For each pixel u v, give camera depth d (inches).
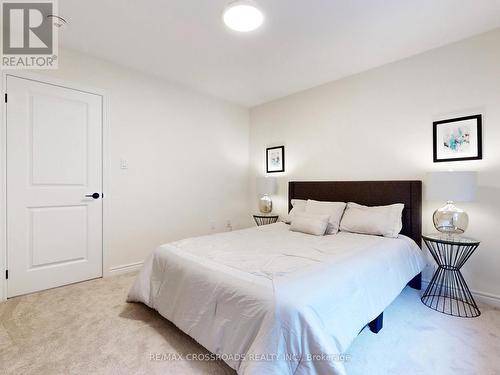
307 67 113.2
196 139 142.5
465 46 90.6
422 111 100.5
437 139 96.5
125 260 115.1
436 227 90.2
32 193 92.1
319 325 46.1
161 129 127.0
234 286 54.0
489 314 79.3
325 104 131.8
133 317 76.0
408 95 104.0
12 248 88.4
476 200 88.2
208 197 149.1
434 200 94.2
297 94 144.4
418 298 90.5
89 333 68.0
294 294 48.7
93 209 105.9
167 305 69.2
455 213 86.7
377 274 68.1
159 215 126.9
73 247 101.1
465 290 89.4
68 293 92.5
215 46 96.0
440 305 85.0
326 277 56.6
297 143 144.6
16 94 88.6
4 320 74.0
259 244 85.4
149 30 86.0
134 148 117.6
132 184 117.1
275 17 78.2
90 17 79.0
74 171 101.0
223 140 156.6
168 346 63.0
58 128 97.1
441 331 70.2
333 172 128.6
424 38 90.4
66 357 58.7
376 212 102.5
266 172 161.8
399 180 105.4
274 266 62.8
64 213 99.0
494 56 85.2
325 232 104.2
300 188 138.7
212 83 132.1
